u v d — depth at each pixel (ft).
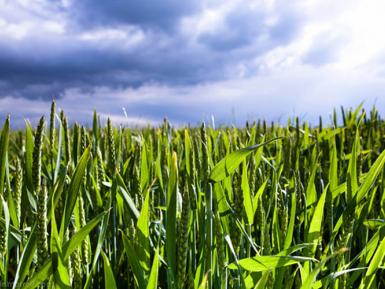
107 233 5.47
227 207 4.76
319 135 11.05
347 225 4.75
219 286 4.35
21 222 4.82
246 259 4.05
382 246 4.42
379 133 13.05
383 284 6.61
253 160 5.22
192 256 4.91
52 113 5.69
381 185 6.42
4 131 4.27
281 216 4.80
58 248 3.25
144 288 3.81
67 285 3.28
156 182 6.98
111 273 3.48
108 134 6.70
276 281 4.33
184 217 3.72
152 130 12.76
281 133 12.51
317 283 4.35
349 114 14.05
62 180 4.00
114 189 4.87
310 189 5.71
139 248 3.98
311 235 4.71
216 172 4.31
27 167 4.71
